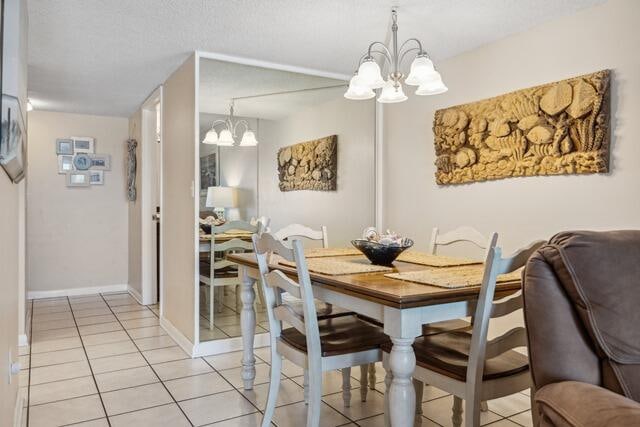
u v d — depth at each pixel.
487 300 1.57
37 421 2.23
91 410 2.35
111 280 5.46
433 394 2.59
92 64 3.46
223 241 3.31
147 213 4.79
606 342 1.21
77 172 5.25
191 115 3.25
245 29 2.79
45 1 2.41
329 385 2.70
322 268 2.10
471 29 2.77
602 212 2.38
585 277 1.25
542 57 2.68
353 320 2.29
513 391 1.64
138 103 4.73
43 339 3.59
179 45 3.08
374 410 2.35
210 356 3.20
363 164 3.96
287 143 3.59
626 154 2.29
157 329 3.89
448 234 2.67
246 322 2.60
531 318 1.30
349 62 3.47
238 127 3.37
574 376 1.22
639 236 1.32
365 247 2.25
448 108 3.28
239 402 2.44
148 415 2.29
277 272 2.02
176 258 3.62
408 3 2.44
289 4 2.46
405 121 3.72
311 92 3.68
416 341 1.93
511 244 2.85
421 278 1.84
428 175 3.50
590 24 2.45
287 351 2.04
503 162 2.87
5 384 1.71
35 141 5.05
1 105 1.43
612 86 2.34
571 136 2.48
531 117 2.68
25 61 2.22
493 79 2.97
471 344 1.60
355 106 3.90
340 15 2.59
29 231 5.04
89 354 3.23
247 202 3.41
